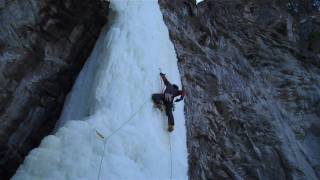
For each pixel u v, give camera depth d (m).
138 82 10.48
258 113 14.86
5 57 10.14
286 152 14.45
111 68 10.32
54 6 11.15
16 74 10.34
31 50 10.68
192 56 14.18
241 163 12.98
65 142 8.72
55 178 8.20
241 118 14.16
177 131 10.91
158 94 10.42
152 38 11.68
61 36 11.34
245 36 18.64
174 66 12.35
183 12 15.36
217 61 15.22
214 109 13.44
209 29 16.14
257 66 17.92
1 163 9.98
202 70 14.14
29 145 10.55
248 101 15.03
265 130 14.58
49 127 10.95
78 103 10.64
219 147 12.66
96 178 8.33
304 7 22.91
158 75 11.17
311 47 21.23
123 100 9.92
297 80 18.20
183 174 10.03
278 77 18.00
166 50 12.20
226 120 13.58
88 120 9.23
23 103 10.47
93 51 11.57
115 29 11.19
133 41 11.05
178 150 10.48
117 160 8.70
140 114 10.02
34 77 10.72
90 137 8.83
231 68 15.70
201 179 11.42
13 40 10.34
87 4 11.67
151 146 9.55
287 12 21.89
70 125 8.95
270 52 18.78
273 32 20.11
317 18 22.11
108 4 11.84
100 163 8.55
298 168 14.20
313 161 15.74
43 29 10.98
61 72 11.29
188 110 12.38
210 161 12.12
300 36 21.58
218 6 18.11
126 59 10.66
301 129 16.78
